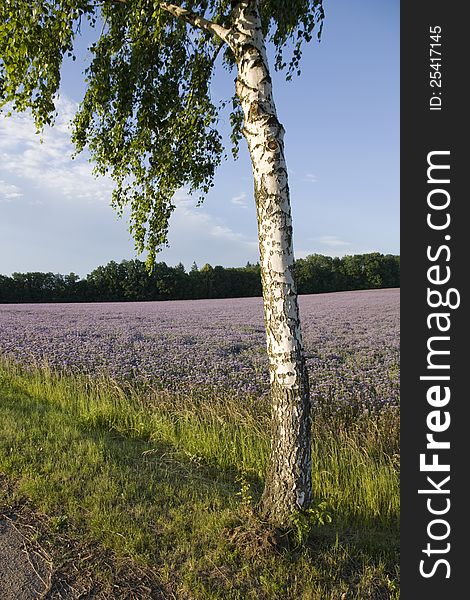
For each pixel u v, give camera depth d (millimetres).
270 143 3943
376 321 23750
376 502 5027
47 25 4770
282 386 3953
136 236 6609
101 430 7496
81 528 4230
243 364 12281
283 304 3934
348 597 3473
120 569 3697
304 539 3916
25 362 12000
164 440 7070
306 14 5418
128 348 14906
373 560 3982
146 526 4266
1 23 4453
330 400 8930
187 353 13961
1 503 4605
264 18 5648
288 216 3982
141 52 5520
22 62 4695
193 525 4309
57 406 8719
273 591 3449
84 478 5176
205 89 6137
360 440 6844
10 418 7094
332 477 5469
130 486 5027
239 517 4242
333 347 15383
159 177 6387
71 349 14195
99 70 5750
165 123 6195
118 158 6363
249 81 4020
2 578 3531
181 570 3684
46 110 5219
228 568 3707
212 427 7016
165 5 4531
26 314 30734
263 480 5895
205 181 6613
